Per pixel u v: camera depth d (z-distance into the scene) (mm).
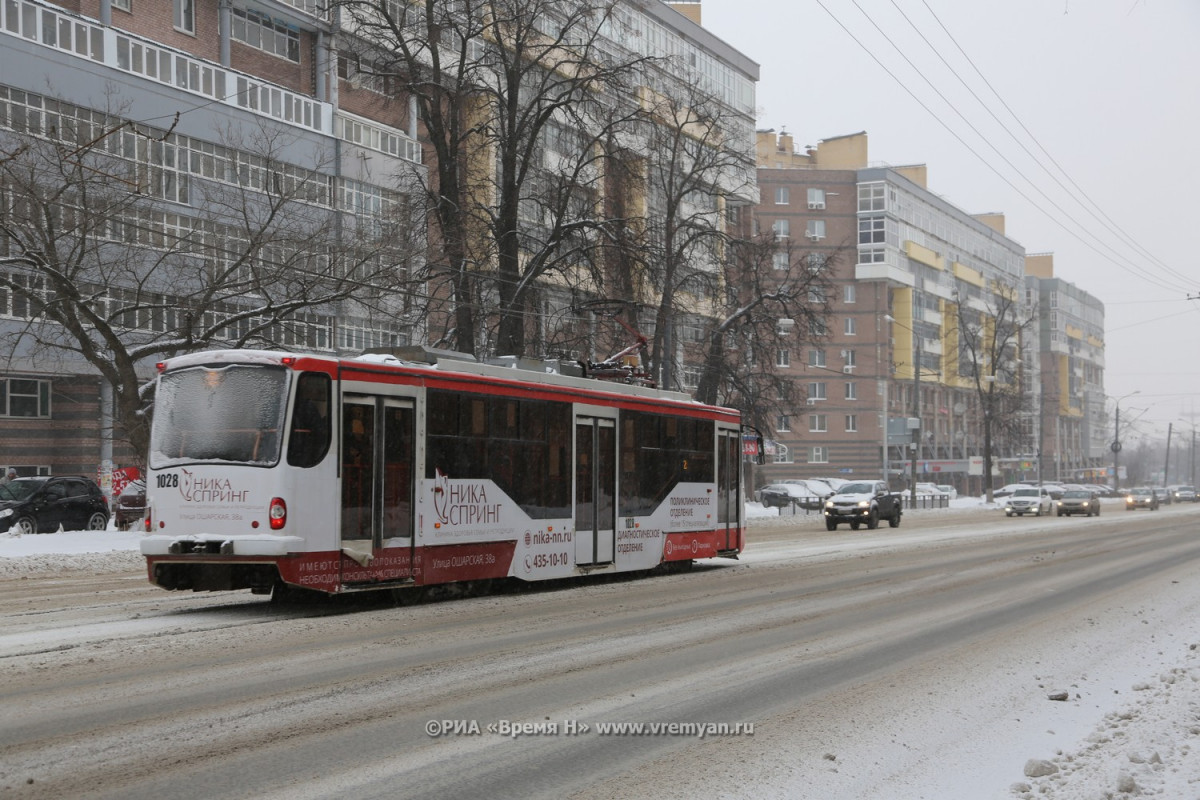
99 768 6559
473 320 34094
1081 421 162500
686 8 73750
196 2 42812
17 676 9414
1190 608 16391
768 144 114125
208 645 11273
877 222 102250
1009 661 11414
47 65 36062
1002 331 88188
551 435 17922
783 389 47719
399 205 34656
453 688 9211
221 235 32125
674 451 21125
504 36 37188
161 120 39031
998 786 6812
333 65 46719
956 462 106375
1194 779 6816
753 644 12031
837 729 8180
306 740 7352
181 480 14047
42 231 25344
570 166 37562
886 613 15078
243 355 14133
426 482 15484
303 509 13789
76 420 42219
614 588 18297
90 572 21781
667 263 42281
